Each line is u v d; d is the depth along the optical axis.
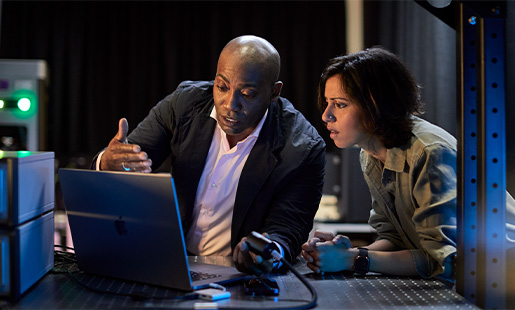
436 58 3.82
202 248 1.72
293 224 1.52
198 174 1.65
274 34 4.75
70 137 4.71
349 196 3.50
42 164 1.24
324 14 4.74
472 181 1.11
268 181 1.57
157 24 4.76
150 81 4.77
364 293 1.16
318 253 1.31
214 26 4.75
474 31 1.11
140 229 1.13
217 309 1.01
